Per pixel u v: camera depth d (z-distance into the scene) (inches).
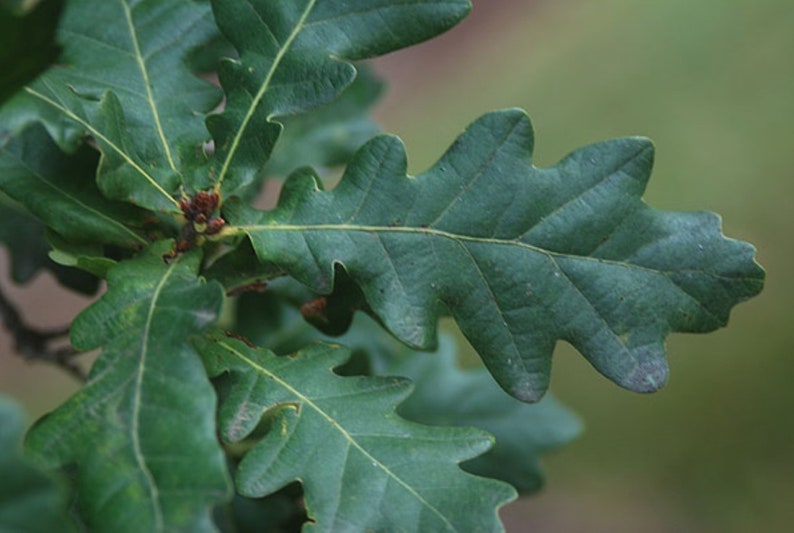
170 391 13.2
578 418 19.9
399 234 14.6
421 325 14.5
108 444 13.0
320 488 13.8
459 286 14.6
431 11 15.0
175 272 14.2
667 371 14.4
